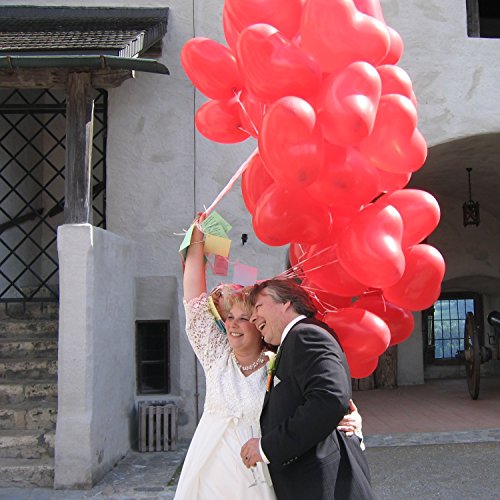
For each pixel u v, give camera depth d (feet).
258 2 8.86
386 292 9.76
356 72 8.02
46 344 21.77
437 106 24.03
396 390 35.19
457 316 40.68
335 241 9.37
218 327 9.21
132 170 23.54
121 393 20.76
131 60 18.12
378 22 8.53
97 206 27.09
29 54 18.22
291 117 7.73
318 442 7.34
